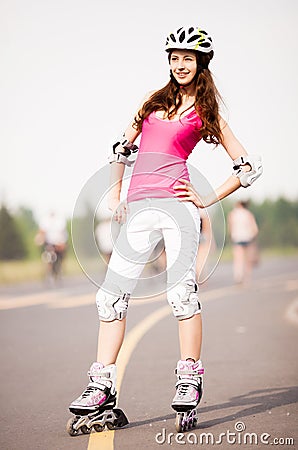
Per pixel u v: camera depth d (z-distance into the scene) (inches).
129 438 309.1
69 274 1769.2
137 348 553.6
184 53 314.3
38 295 1079.0
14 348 576.4
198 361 321.7
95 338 623.5
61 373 471.5
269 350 535.5
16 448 303.1
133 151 333.4
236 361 492.4
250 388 405.1
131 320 727.7
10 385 437.1
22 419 355.3
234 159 323.9
